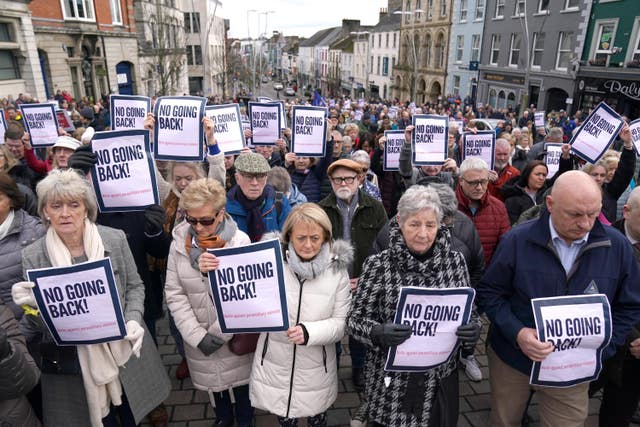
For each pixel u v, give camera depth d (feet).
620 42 63.82
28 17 65.36
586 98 70.69
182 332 9.05
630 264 8.04
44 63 74.08
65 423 8.22
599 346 7.82
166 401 11.75
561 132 23.81
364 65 189.37
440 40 121.39
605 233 7.89
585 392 8.38
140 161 10.55
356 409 11.57
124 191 10.55
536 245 8.11
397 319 7.65
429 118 15.96
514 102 90.22
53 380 8.16
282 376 8.76
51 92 75.25
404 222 7.76
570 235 7.52
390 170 19.79
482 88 101.55
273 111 22.54
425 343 7.78
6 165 16.51
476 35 103.09
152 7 114.62
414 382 8.15
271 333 8.76
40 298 7.37
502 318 8.31
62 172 7.79
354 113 62.03
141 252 11.03
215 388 9.64
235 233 9.23
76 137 19.99
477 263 11.01
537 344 7.64
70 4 79.56
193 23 174.19
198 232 8.75
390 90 160.25
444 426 8.24
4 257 8.59
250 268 8.19
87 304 7.57
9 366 5.88
